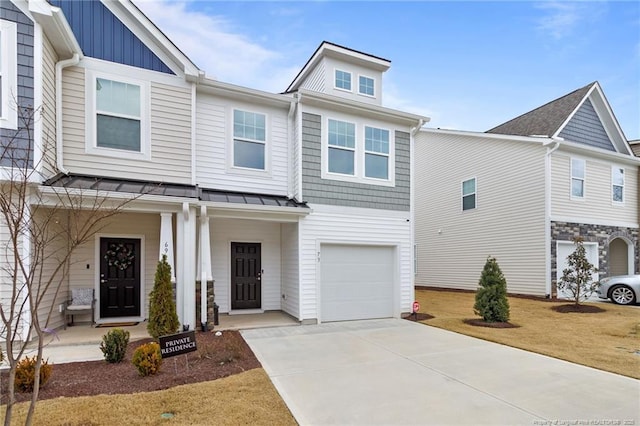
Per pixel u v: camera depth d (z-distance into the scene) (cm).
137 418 345
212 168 860
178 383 441
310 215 872
